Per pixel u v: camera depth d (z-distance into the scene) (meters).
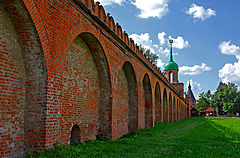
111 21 11.45
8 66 5.93
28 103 6.32
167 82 28.59
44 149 6.05
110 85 11.15
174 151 8.30
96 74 11.09
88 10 8.66
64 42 7.19
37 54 6.26
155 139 11.60
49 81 6.35
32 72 6.37
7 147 5.80
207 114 80.50
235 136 12.94
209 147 8.97
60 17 7.02
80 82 9.55
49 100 6.30
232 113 75.38
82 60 9.79
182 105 49.84
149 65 19.41
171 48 53.97
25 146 6.25
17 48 6.21
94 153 7.35
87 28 8.82
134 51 14.84
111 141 10.19
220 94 80.62
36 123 6.20
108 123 10.96
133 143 10.12
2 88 5.74
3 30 5.84
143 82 19.58
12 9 5.79
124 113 14.85
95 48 10.27
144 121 19.25
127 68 14.99
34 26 5.94
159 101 24.28
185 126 22.00
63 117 8.18
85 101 9.91
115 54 11.93
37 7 6.00
